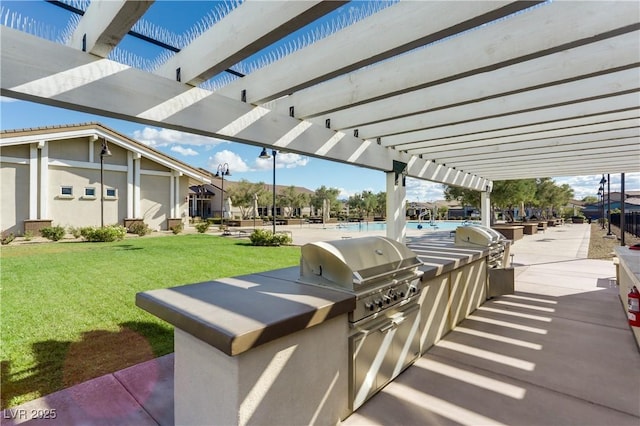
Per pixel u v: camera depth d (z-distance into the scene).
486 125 4.41
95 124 15.82
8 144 13.26
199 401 1.76
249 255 9.90
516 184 16.19
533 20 2.26
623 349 3.20
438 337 3.43
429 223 33.78
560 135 4.78
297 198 42.03
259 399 1.60
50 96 2.06
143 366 2.87
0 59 1.89
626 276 4.34
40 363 3.01
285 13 1.90
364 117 3.97
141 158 18.50
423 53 2.77
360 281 2.14
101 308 4.55
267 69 2.99
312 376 1.89
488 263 4.97
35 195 14.48
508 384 2.56
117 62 2.37
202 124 2.85
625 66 2.47
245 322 1.61
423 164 6.62
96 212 16.55
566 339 3.46
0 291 5.41
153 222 19.05
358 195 50.91
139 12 1.78
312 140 3.98
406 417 2.15
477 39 2.50
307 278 2.49
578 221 36.91
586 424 2.08
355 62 2.40
